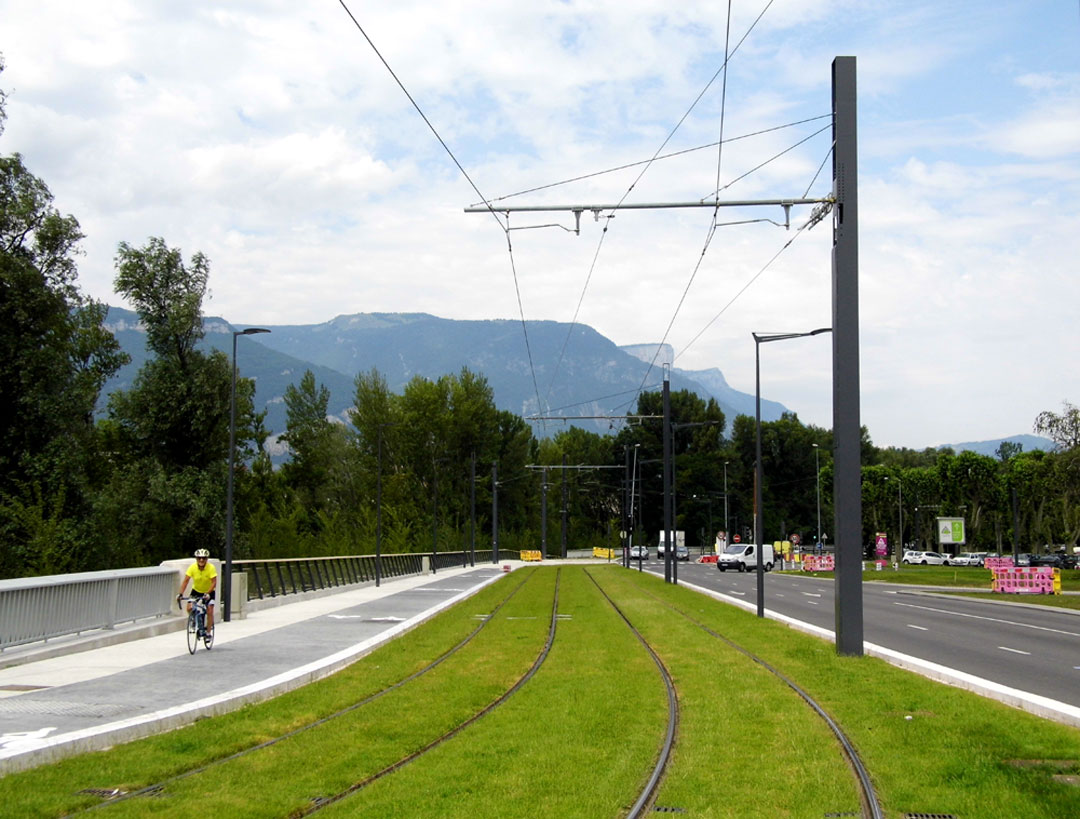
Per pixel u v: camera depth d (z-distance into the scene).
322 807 8.73
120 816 8.28
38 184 49.91
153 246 62.47
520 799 8.80
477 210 19.27
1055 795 8.91
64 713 12.66
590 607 35.09
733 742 11.40
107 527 51.19
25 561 42.81
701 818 8.25
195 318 62.25
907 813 8.51
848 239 20.17
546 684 16.39
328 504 98.31
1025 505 88.06
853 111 20.16
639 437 134.25
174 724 12.35
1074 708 13.06
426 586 51.25
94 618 20.78
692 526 135.00
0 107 47.53
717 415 136.62
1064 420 60.94
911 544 125.19
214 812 8.47
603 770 9.97
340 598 40.34
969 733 11.69
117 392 63.25
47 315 49.25
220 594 28.66
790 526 137.62
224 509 58.75
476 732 12.23
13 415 48.34
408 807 8.55
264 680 15.71
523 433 120.00
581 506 144.75
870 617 32.56
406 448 101.69
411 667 18.55
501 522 119.75
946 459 96.06
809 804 8.72
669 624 27.84
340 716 13.27
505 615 31.77
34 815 8.30
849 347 20.19
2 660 17.27
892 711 13.30
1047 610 38.44
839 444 20.17
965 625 29.34
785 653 20.52
